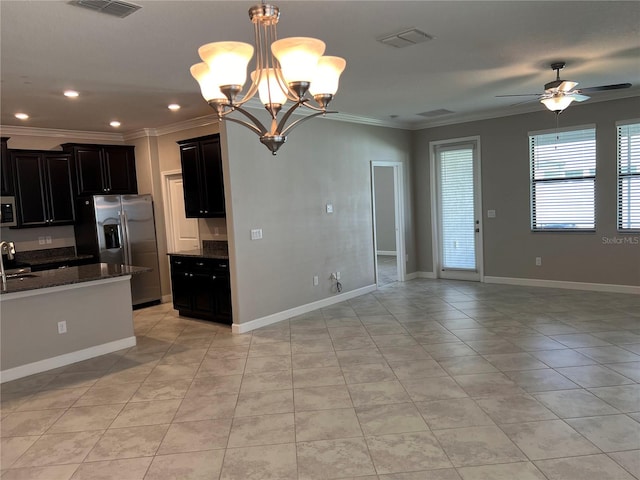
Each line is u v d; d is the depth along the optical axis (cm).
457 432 279
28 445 288
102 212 627
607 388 328
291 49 204
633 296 587
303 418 308
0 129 584
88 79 397
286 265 567
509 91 542
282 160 562
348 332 498
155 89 441
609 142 602
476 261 742
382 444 271
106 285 466
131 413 327
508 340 441
